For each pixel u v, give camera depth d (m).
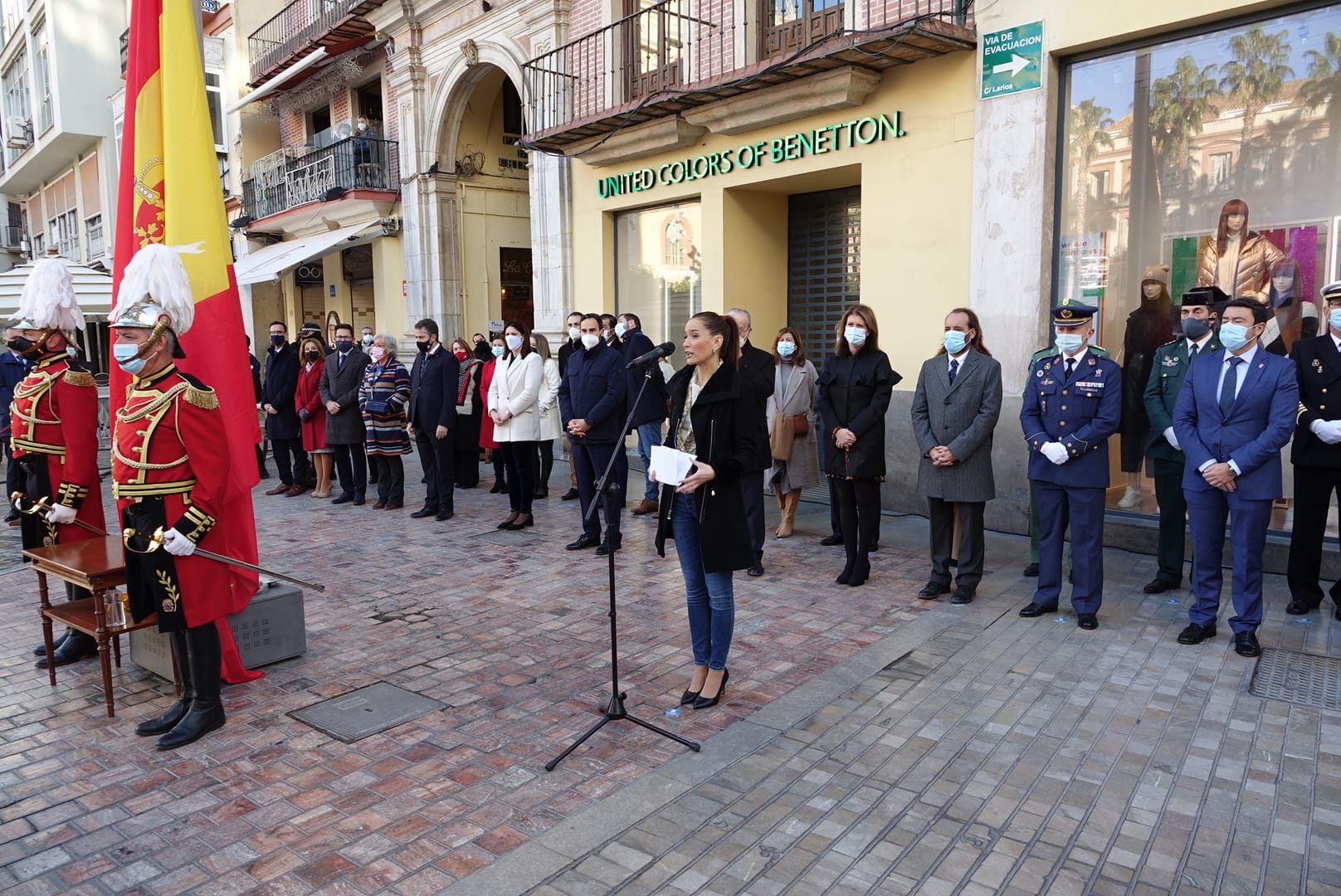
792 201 10.59
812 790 3.49
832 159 8.85
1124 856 3.03
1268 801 3.36
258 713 4.31
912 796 3.44
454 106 14.57
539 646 5.17
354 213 16.27
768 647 5.07
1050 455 5.24
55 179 30.81
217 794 3.56
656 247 11.31
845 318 6.26
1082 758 3.71
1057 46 7.09
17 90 30.31
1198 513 4.99
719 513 4.09
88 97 24.84
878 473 6.05
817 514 8.75
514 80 12.86
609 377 7.36
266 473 11.30
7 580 6.92
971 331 5.76
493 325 11.57
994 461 7.74
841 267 10.11
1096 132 7.19
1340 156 6.05
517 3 12.45
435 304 15.23
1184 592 5.94
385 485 9.39
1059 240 7.47
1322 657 4.77
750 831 3.21
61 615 4.49
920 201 8.13
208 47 20.20
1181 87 6.73
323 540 7.93
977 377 5.66
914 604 5.82
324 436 9.96
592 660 4.94
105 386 12.95
